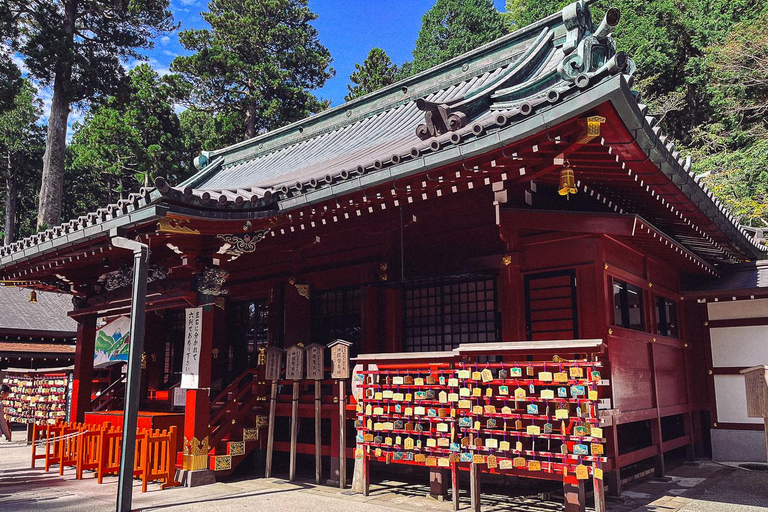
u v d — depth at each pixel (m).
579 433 5.23
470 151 5.33
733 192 23.19
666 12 30.14
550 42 8.91
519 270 7.54
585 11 5.53
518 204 7.02
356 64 38.22
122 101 30.95
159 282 8.64
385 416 6.94
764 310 10.32
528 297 7.51
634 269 8.21
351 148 11.20
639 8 30.91
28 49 26.66
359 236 9.41
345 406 7.56
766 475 8.66
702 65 28.11
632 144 5.18
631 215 6.39
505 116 4.99
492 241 8.01
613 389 6.86
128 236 7.49
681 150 27.11
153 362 12.77
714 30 28.47
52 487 7.70
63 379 12.82
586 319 6.96
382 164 6.07
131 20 30.78
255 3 38.50
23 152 40.50
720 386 10.55
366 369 7.05
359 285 9.40
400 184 6.19
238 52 38.12
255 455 8.91
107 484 7.91
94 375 14.91
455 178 5.92
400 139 9.26
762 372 5.96
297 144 13.92
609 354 6.82
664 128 30.27
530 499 6.67
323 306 9.93
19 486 7.78
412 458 6.45
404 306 8.94
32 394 13.74
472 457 5.86
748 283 10.24
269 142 14.65
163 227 6.81
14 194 40.12
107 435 8.16
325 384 9.47
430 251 8.62
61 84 28.03
